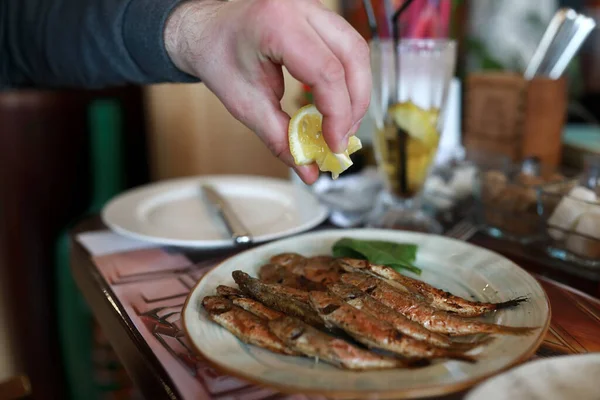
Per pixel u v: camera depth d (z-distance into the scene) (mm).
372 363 398
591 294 523
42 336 1155
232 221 652
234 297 461
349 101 456
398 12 623
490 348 413
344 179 792
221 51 492
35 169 1084
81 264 606
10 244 1096
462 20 1045
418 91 639
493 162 727
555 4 1137
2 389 771
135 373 448
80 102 1127
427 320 444
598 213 545
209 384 409
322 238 570
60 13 717
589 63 1063
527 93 764
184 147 1158
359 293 454
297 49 439
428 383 378
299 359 413
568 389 365
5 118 1036
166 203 735
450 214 707
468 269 517
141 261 597
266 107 494
